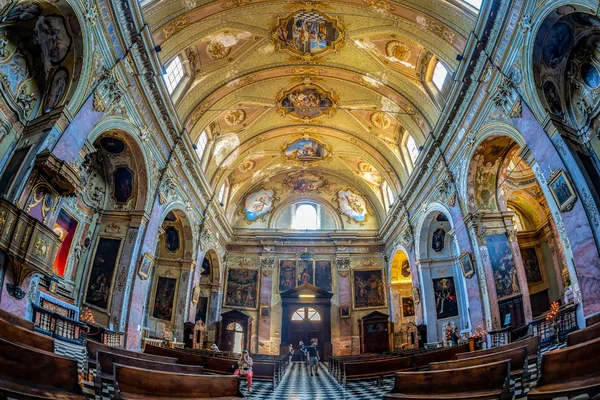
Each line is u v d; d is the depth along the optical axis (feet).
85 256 46.39
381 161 82.58
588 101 33.17
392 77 61.87
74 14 32.22
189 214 65.31
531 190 64.23
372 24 54.29
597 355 12.10
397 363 36.29
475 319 46.68
